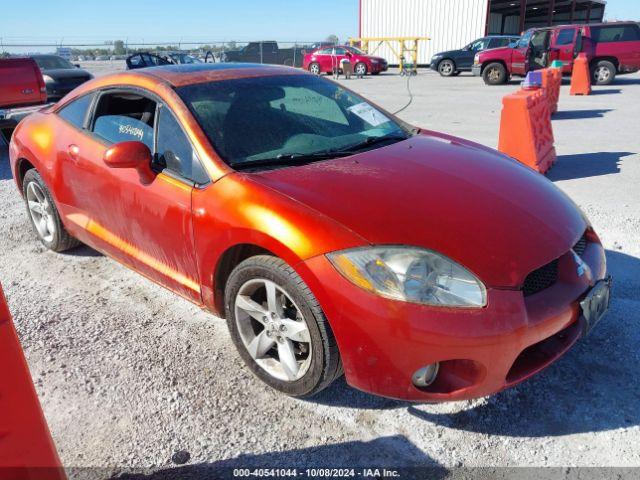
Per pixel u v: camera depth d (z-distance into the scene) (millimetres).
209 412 2588
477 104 13398
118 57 31781
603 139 8625
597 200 5496
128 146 2891
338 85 3900
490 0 28594
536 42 17547
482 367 2172
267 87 3451
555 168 6836
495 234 2373
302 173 2721
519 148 6227
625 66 16609
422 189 2617
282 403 2639
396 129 3602
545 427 2439
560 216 2674
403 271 2164
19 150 4219
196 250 2807
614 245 4293
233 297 2701
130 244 3395
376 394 2303
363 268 2195
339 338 2258
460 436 2404
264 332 2650
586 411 2525
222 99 3191
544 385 2705
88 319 3418
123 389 2756
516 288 2221
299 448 2361
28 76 8781
